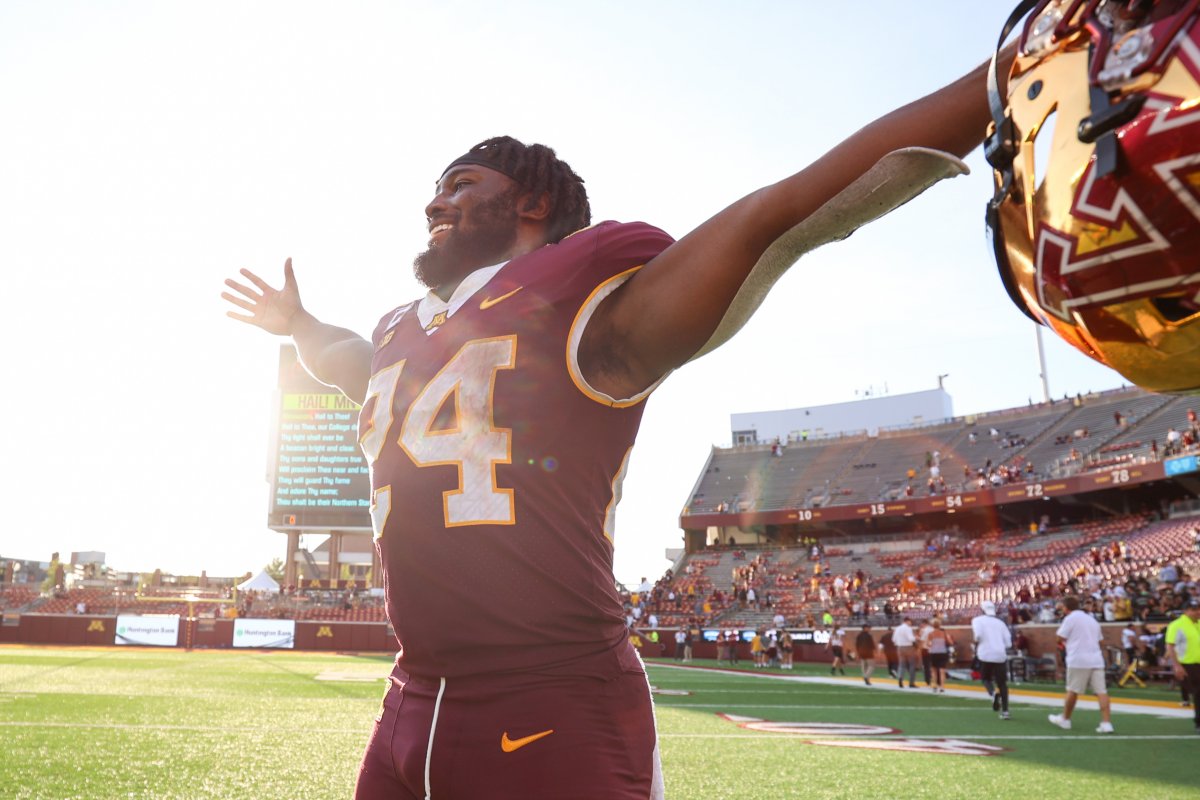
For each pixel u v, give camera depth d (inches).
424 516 54.4
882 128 39.9
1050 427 1758.1
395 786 57.1
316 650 1332.4
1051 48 30.9
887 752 267.7
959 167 37.6
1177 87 25.8
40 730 254.2
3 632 1286.9
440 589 53.5
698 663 1269.7
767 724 359.9
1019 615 1030.4
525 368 53.8
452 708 53.2
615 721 53.4
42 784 169.5
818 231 43.2
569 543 53.6
